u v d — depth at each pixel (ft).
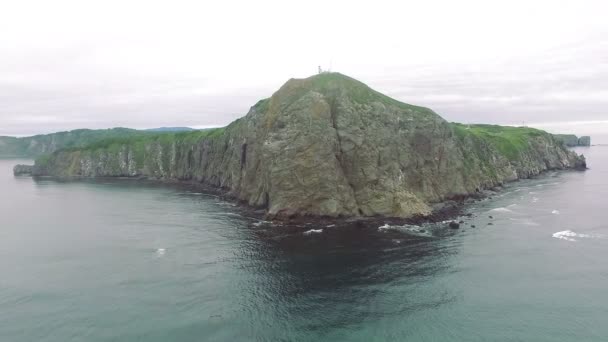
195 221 303.89
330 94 326.85
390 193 297.33
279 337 139.74
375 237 247.70
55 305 166.30
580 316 151.23
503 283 180.04
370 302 163.63
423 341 136.77
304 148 294.46
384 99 349.82
